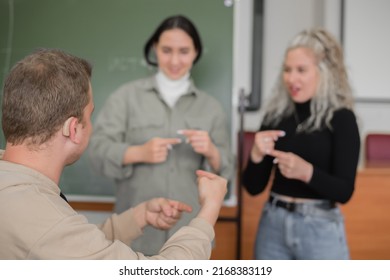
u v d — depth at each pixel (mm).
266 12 2871
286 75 1342
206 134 1395
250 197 2016
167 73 1550
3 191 593
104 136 1519
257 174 1426
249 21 2744
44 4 2268
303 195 1265
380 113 3035
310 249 1241
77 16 2273
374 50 2936
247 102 2760
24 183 607
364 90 2963
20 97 631
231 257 2031
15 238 569
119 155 1432
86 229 604
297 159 1207
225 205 2035
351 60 2934
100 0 2268
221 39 2227
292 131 1344
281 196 1314
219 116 1605
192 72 2223
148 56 1685
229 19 2223
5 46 2281
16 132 638
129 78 2293
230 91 2225
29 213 577
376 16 2914
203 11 2232
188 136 1397
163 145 1390
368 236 2059
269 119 1445
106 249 599
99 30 2279
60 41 2281
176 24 1503
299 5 2891
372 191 2049
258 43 2754
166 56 1521
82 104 667
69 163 700
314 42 1310
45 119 632
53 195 622
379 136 2670
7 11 2271
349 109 1289
